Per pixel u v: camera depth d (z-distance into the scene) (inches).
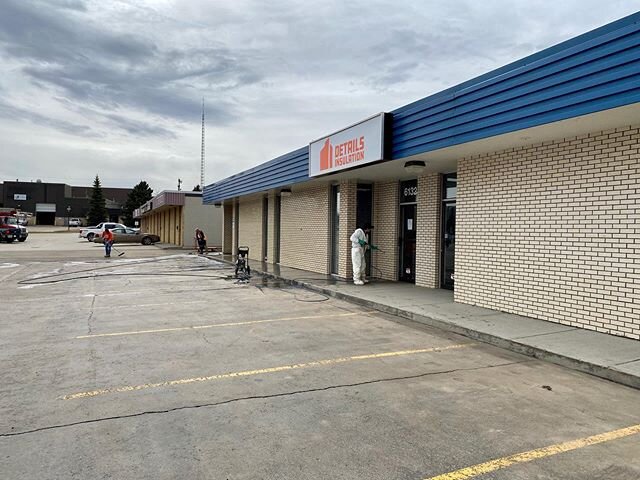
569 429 160.9
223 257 967.6
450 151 360.2
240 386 202.1
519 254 339.6
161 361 238.4
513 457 141.3
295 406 179.9
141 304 410.9
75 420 165.6
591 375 219.5
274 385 203.6
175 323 331.6
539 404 183.2
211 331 306.8
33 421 164.6
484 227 370.0
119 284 553.0
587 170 293.4
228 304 412.8
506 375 219.0
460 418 169.6
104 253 1142.3
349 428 160.9
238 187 826.8
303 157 570.9
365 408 178.4
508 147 342.0
